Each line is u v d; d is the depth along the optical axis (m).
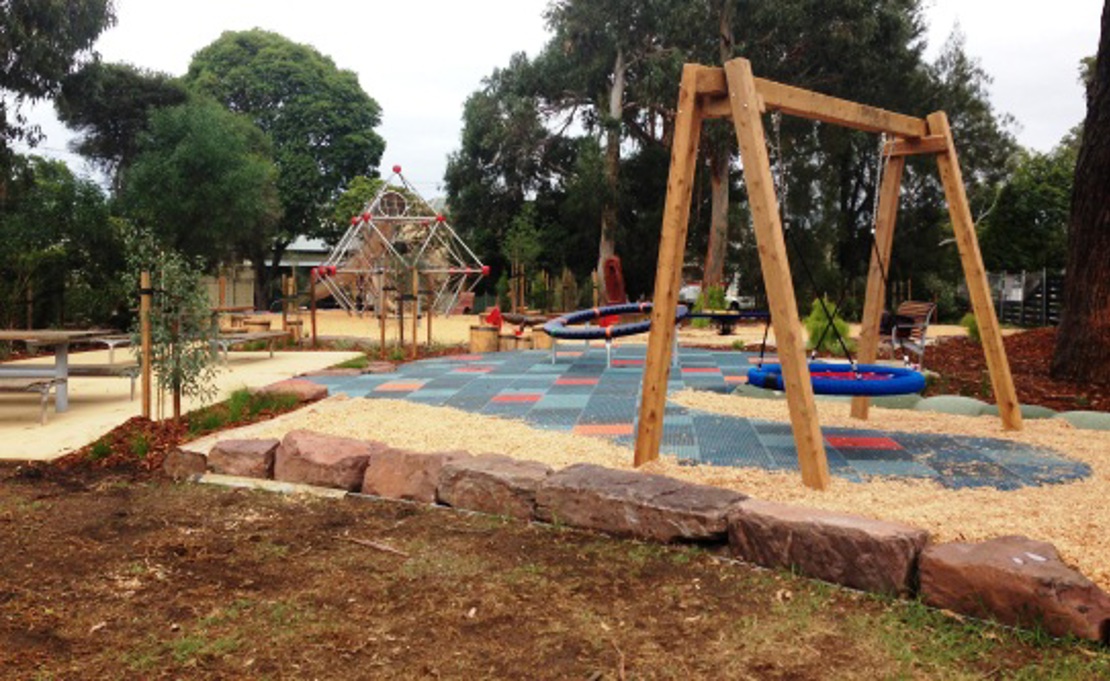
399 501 4.77
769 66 27.66
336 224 40.66
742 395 8.25
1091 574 3.14
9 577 3.59
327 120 41.38
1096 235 9.10
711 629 2.98
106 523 4.39
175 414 6.55
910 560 3.20
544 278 27.36
